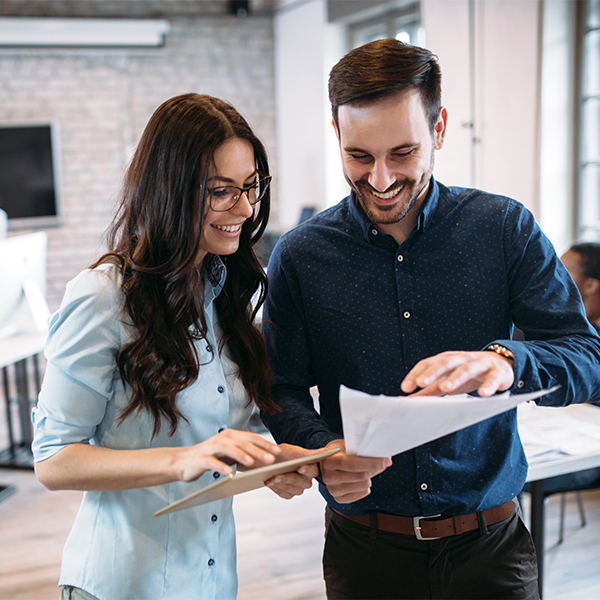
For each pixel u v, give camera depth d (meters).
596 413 2.11
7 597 2.46
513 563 1.24
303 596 2.44
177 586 1.11
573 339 1.14
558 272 1.22
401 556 1.24
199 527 1.13
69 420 1.04
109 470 0.99
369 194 1.14
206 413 1.13
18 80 5.88
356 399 0.79
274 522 3.03
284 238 1.33
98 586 1.08
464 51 4.31
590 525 2.89
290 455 1.05
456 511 1.22
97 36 5.88
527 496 3.09
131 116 6.25
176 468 0.95
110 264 1.10
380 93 1.02
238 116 1.09
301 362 1.32
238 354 1.21
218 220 1.09
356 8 5.29
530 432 1.93
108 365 1.06
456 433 1.21
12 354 3.07
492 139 4.16
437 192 1.25
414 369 0.94
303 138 6.31
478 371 0.94
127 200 1.12
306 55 6.10
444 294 1.24
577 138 3.85
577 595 2.37
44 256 3.50
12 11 5.91
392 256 1.25
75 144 6.10
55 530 2.97
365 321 1.26
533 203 3.88
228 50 6.56
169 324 1.08
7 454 3.85
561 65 3.78
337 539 1.31
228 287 1.22
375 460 1.01
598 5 3.69
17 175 5.94
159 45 6.19
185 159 1.04
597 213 3.92
